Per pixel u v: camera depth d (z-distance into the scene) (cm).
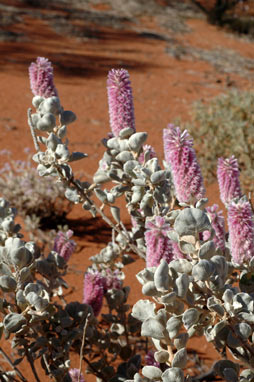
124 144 239
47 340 224
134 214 253
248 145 677
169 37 1725
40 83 233
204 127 749
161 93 1095
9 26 1507
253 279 168
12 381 249
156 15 2064
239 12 2194
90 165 708
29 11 1719
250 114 744
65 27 1599
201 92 1127
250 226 164
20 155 721
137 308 161
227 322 154
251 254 166
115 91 237
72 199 235
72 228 549
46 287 252
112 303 267
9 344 362
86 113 934
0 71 1134
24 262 196
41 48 1353
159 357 160
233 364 176
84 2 2070
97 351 266
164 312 157
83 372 331
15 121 857
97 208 242
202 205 184
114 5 2105
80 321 242
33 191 545
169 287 149
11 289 195
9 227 237
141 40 1609
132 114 241
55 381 229
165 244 159
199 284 162
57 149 221
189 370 342
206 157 689
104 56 1373
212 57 1498
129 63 1333
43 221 561
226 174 213
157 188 221
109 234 541
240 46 1762
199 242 158
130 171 230
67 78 1151
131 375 214
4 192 553
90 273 269
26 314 202
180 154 186
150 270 154
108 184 610
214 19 2064
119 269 307
